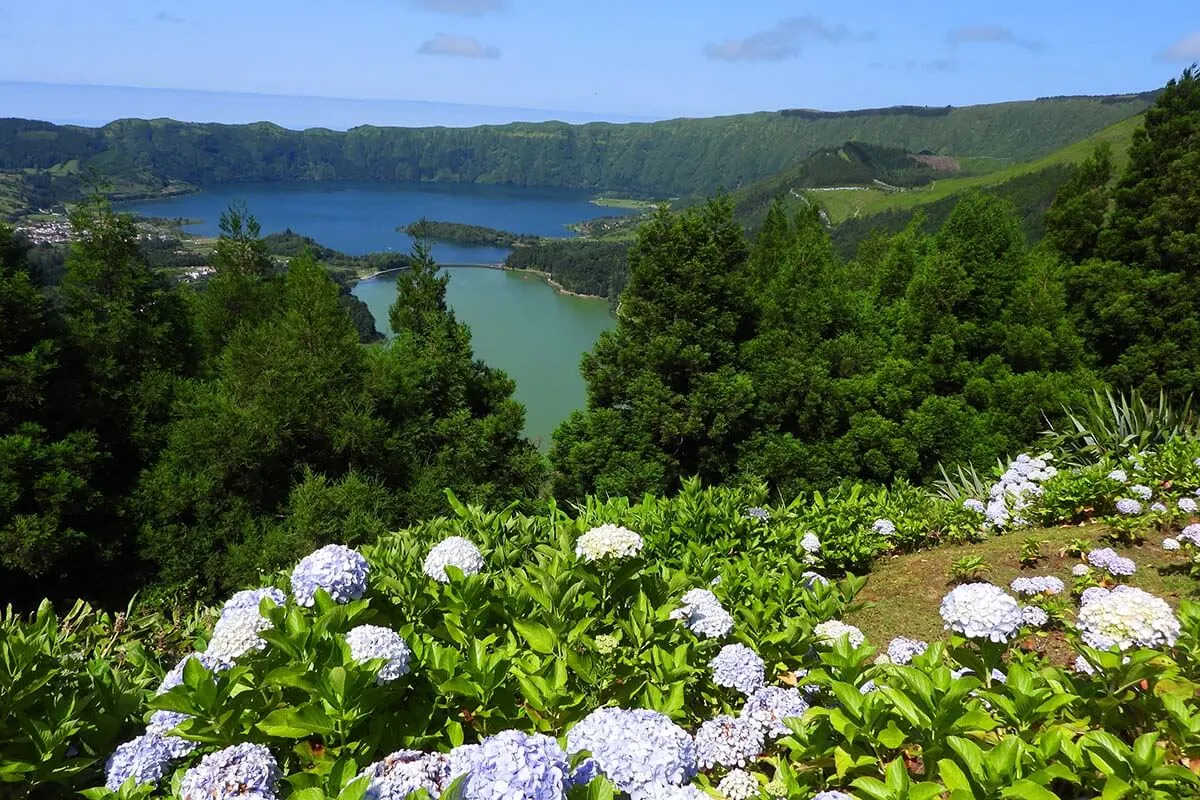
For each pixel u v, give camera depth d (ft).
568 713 7.68
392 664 7.13
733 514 18.10
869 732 6.98
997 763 6.07
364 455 41.65
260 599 8.53
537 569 10.34
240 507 39.45
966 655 8.77
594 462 46.24
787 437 46.24
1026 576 18.80
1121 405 32.12
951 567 19.48
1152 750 6.41
